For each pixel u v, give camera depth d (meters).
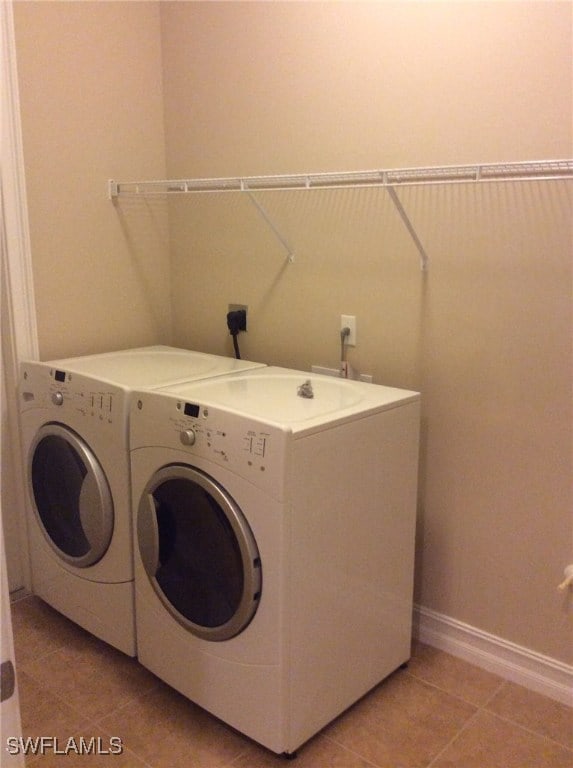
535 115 1.78
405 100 2.02
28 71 2.31
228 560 1.70
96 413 2.03
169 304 2.93
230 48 2.46
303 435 1.59
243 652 1.73
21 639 2.29
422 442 2.17
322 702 1.81
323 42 2.19
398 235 2.11
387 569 1.97
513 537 2.01
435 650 2.23
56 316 2.52
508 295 1.90
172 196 2.81
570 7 1.68
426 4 1.93
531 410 1.91
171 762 1.76
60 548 2.30
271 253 2.48
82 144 2.51
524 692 2.02
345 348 2.31
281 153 2.38
